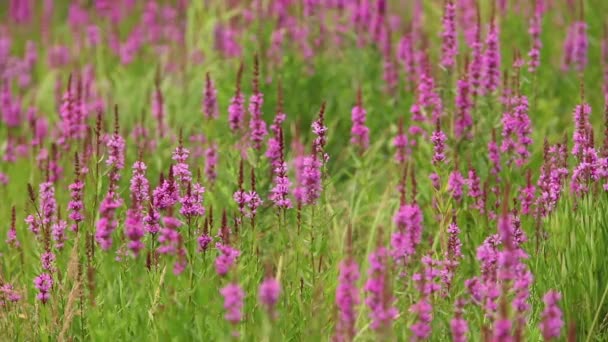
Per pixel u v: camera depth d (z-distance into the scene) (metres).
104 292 6.84
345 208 8.91
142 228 6.51
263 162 8.49
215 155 8.94
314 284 6.72
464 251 7.73
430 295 6.26
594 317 6.60
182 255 6.15
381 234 5.56
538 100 10.66
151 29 15.54
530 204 7.53
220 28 12.83
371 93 11.19
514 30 12.36
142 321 6.29
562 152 7.57
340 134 10.72
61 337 6.25
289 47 11.92
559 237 6.93
